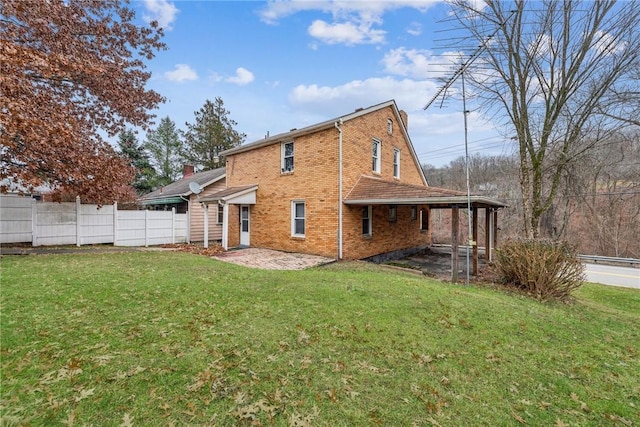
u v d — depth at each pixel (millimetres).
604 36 8977
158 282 5812
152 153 36062
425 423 2336
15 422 2084
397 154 14422
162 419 2215
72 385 2521
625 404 2732
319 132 11102
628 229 18203
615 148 17109
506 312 5008
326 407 2457
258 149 13625
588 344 4043
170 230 15156
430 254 14633
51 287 5156
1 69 6816
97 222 12719
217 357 3102
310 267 9008
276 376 2838
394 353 3410
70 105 9961
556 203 19734
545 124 10328
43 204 11367
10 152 8891
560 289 6746
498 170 23844
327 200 10828
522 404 2656
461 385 2885
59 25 9086
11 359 2850
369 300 5141
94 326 3686
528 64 10133
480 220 24344
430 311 4762
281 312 4465
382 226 12680
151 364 2900
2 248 10312
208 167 31750
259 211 13461
